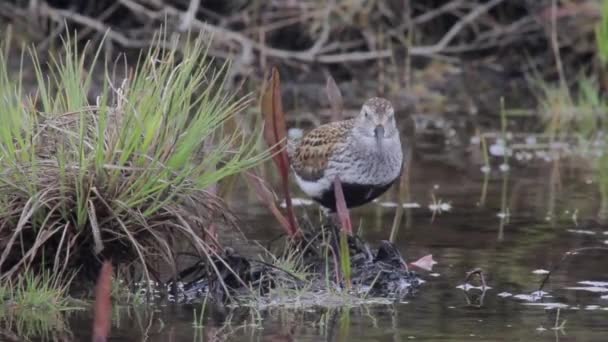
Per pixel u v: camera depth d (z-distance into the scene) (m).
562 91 21.22
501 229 12.38
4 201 9.70
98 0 21.86
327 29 22.12
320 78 22.20
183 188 9.94
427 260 10.98
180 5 21.98
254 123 17.16
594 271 10.61
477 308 9.40
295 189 14.52
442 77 22.67
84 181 9.70
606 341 8.37
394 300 9.73
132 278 10.08
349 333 8.64
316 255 11.05
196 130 10.05
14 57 20.81
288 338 8.50
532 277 10.41
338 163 11.44
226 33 21.20
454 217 13.00
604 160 16.78
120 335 8.55
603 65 21.88
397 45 22.94
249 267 10.30
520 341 8.38
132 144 9.73
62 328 8.76
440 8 23.03
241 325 8.89
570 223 12.65
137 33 21.77
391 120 11.39
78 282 9.95
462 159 16.83
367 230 12.31
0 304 9.38
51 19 21.56
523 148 17.73
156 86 10.08
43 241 9.48
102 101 9.66
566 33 22.75
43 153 9.99
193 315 9.23
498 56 23.23
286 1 22.12
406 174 14.57
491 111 21.17
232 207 13.30
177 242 10.50
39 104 12.08
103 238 9.84
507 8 23.38
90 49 21.19
